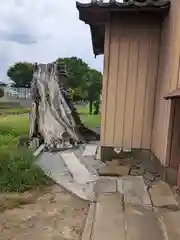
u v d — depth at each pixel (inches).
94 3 173.5
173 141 152.3
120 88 197.3
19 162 179.3
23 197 141.6
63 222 115.3
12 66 1059.3
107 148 203.6
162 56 182.5
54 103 279.0
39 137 265.9
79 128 303.0
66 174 175.0
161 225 109.0
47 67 286.2
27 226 112.3
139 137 200.4
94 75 625.0
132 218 114.8
